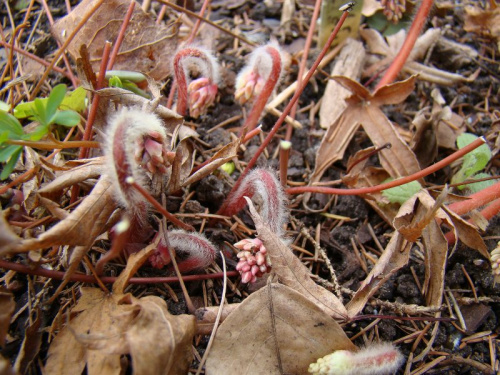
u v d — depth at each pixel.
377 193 0.16
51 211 0.12
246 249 0.13
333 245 0.16
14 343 0.13
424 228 0.14
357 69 0.20
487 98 0.20
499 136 0.18
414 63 0.20
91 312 0.12
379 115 0.17
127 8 0.17
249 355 0.12
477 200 0.15
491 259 0.14
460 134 0.18
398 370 0.14
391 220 0.16
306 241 0.16
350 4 0.13
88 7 0.17
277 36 0.22
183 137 0.15
